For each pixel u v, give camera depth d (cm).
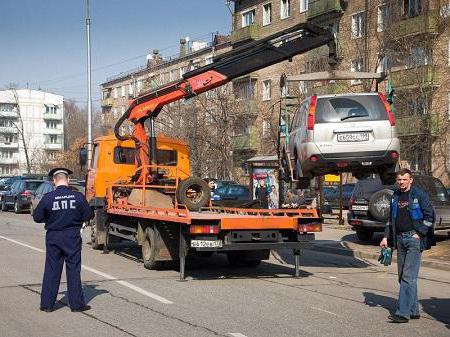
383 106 1080
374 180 1703
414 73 3152
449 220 1653
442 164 3244
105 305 840
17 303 848
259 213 1098
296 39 1309
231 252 1241
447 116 3175
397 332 709
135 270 1175
